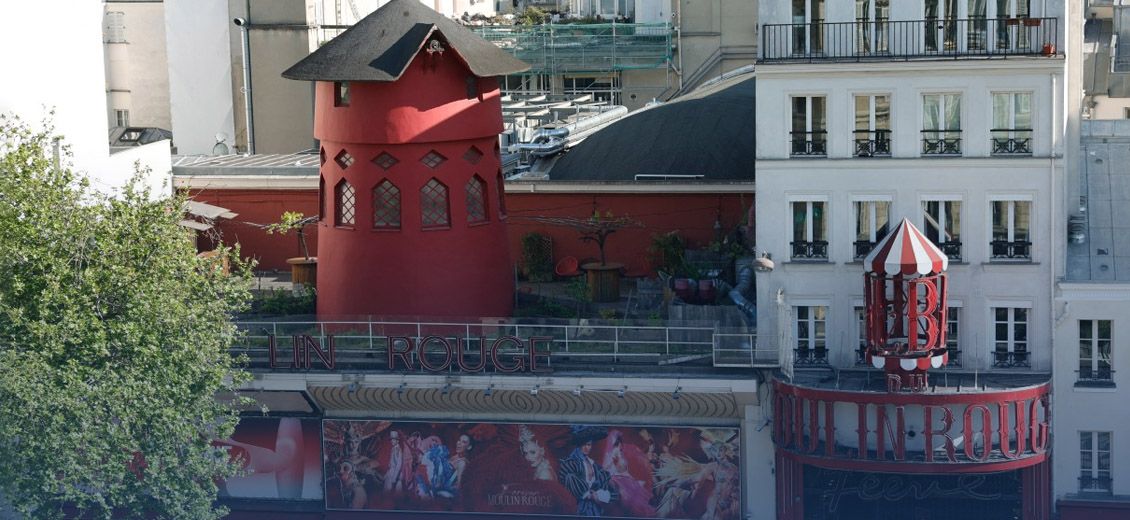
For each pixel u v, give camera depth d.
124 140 161.00
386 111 106.50
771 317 101.62
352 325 107.19
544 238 121.25
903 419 96.25
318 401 105.81
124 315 93.12
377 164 107.75
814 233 100.81
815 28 99.25
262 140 153.88
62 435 89.06
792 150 100.25
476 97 108.50
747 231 116.19
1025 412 97.25
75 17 110.56
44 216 91.69
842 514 101.94
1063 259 99.38
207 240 126.19
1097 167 107.62
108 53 179.38
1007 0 98.12
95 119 112.56
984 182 99.06
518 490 105.81
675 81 199.75
